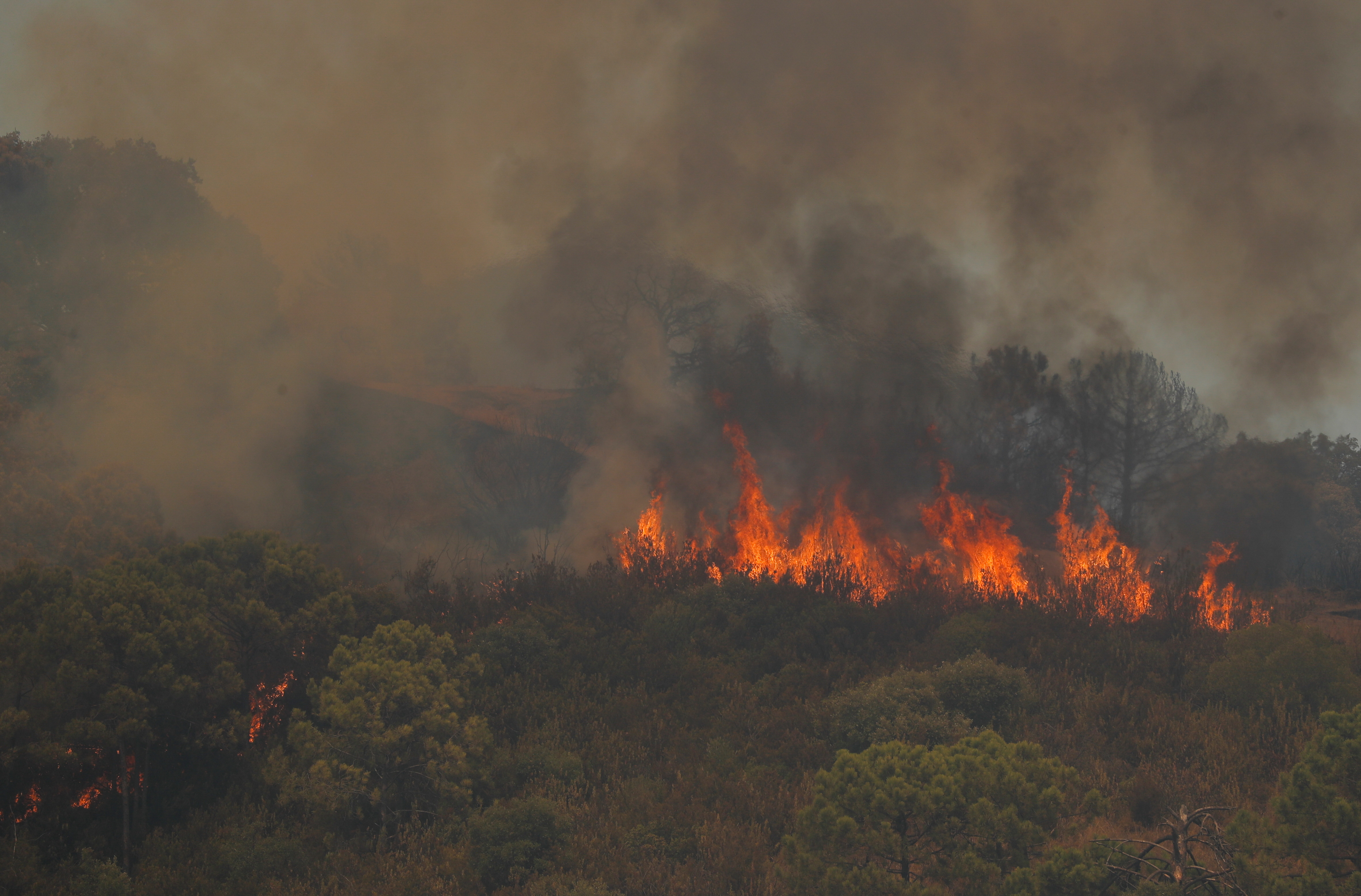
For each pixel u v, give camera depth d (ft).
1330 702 140.97
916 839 98.12
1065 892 89.81
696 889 108.27
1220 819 117.19
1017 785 97.50
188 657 135.23
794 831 117.60
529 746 140.67
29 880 112.57
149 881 113.80
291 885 114.42
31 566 143.33
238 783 139.23
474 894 112.06
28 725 124.57
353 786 127.03
